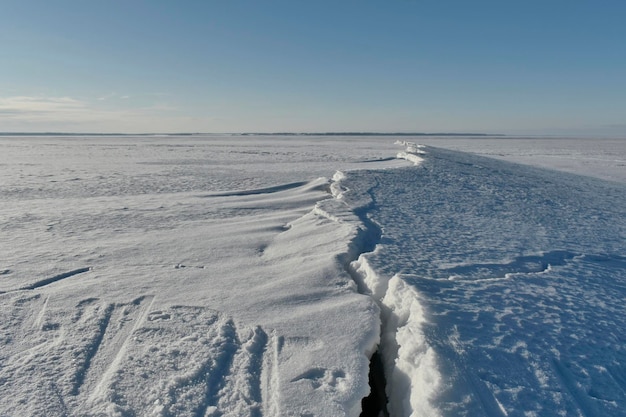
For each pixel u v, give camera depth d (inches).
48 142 3191.4
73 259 270.2
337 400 134.9
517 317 177.5
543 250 291.6
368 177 593.9
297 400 134.4
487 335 160.6
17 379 142.8
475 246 295.7
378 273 224.5
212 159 1289.4
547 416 121.1
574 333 166.1
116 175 810.8
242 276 239.9
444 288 204.4
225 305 199.9
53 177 769.6
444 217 391.9
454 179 629.9
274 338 170.6
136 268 253.6
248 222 387.5
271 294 211.3
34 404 130.6
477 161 934.4
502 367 141.6
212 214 428.1
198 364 151.5
